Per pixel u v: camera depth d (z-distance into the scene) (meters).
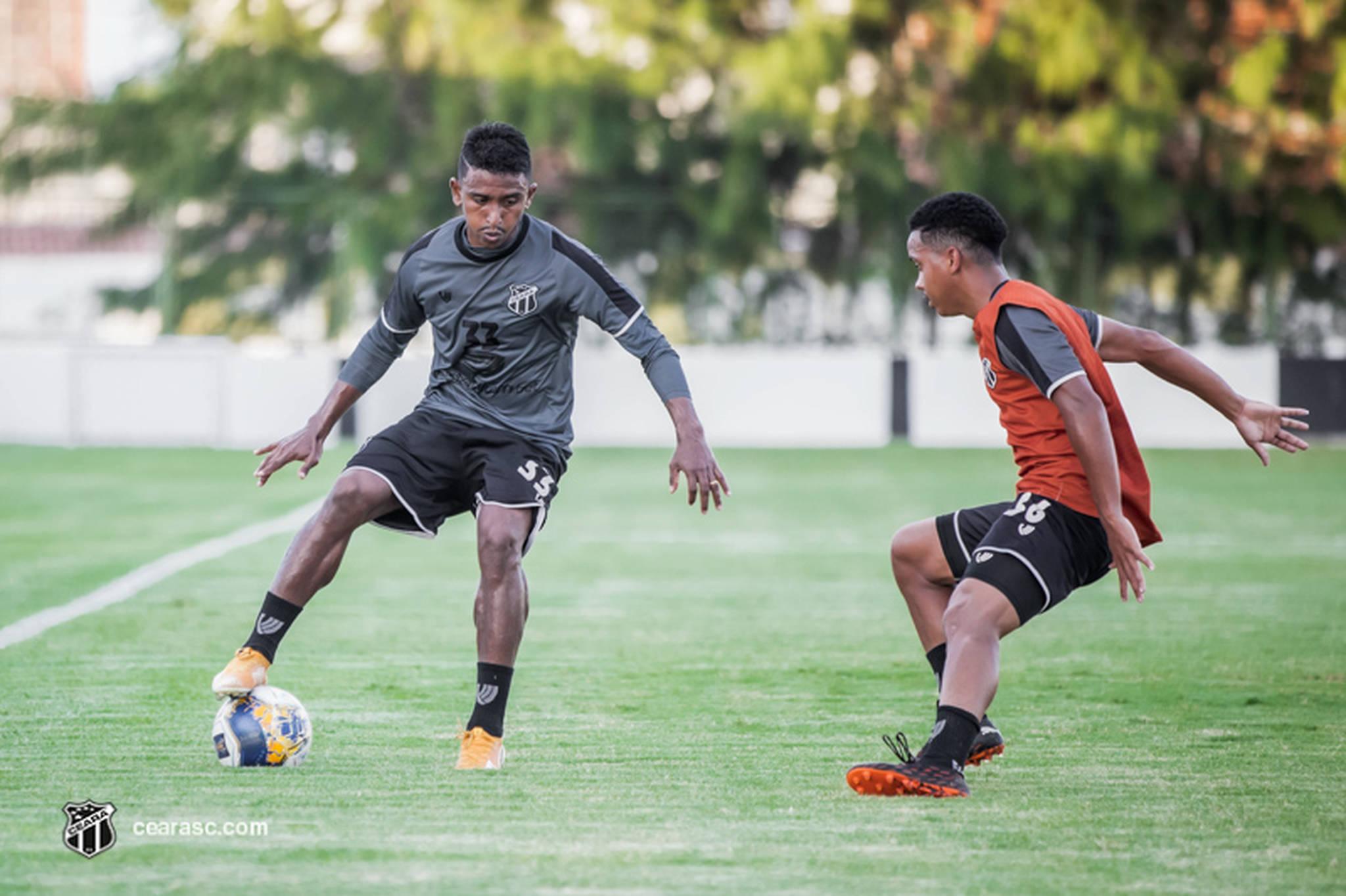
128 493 47.75
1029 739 16.30
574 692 19.02
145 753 15.25
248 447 71.12
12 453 65.69
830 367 73.00
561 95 73.75
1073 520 14.07
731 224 72.94
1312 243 74.81
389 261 74.44
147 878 11.12
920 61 75.62
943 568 15.25
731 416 73.31
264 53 75.62
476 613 15.12
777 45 73.50
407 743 15.90
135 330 76.88
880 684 19.62
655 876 11.20
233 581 28.91
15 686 18.86
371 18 77.00
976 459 63.59
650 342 15.54
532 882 11.05
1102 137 73.25
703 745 15.94
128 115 76.00
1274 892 10.93
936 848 11.96
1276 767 14.92
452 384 15.88
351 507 15.28
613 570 31.62
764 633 23.89
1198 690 19.27
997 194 74.25
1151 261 75.44
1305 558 33.31
